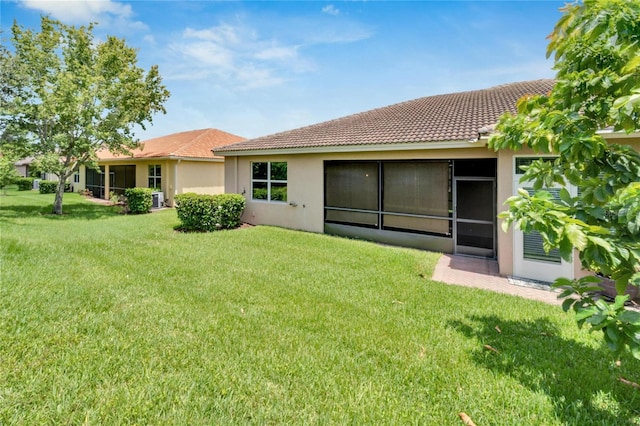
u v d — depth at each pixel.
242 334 3.76
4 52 13.66
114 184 23.17
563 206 2.30
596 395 2.82
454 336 3.87
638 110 2.33
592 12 2.38
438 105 12.79
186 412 2.51
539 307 4.86
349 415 2.53
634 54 2.35
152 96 17.19
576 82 2.59
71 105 13.36
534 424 2.49
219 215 11.04
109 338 3.54
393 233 9.99
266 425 2.41
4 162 13.02
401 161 9.77
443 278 6.58
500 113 9.11
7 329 3.58
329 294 5.21
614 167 2.42
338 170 10.88
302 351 3.44
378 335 3.85
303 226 11.52
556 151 2.78
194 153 18.61
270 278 5.93
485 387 2.90
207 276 5.92
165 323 3.96
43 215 13.98
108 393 2.67
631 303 5.09
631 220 1.99
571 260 1.98
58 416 2.41
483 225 8.66
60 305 4.31
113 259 6.82
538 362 3.31
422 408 2.63
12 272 5.54
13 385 2.71
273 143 12.39
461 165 8.91
